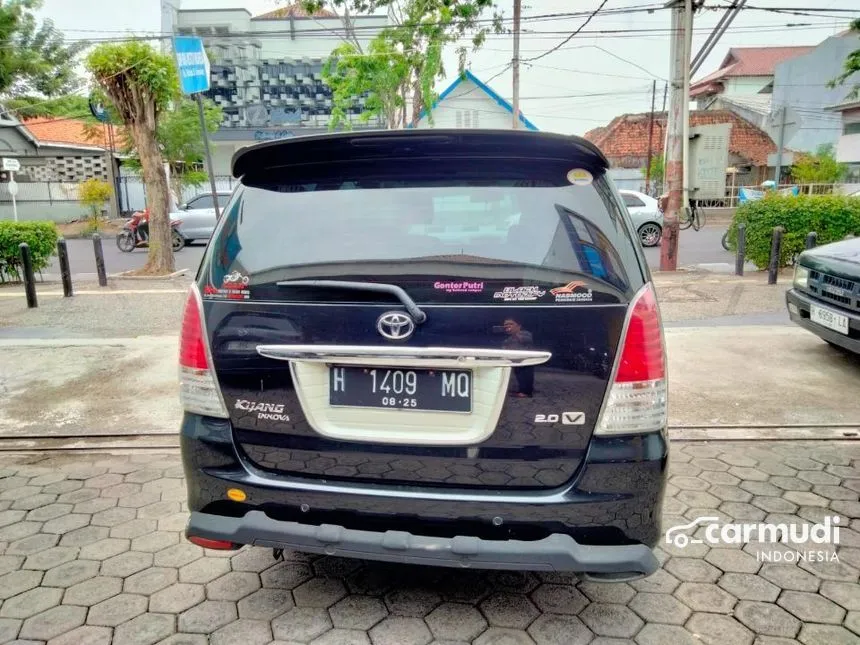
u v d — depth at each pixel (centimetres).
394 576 272
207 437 225
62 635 236
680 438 410
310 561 284
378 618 245
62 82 3231
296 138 220
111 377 540
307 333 210
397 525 212
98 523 317
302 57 3319
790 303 577
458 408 206
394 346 204
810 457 382
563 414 202
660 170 3075
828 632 235
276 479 220
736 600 254
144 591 262
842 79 1648
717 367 544
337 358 208
